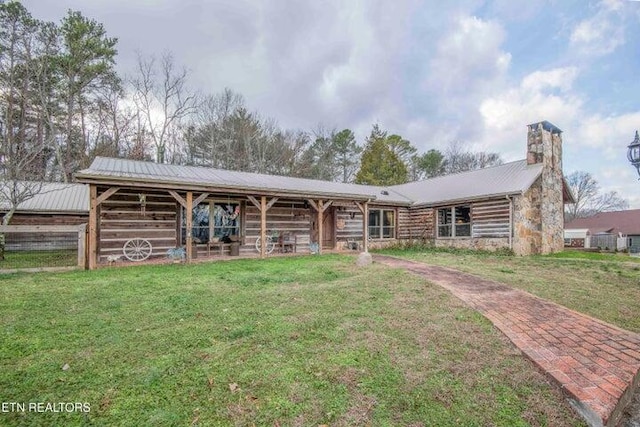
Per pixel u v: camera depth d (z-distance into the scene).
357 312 4.21
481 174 16.81
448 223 15.62
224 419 2.14
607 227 31.25
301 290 5.37
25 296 4.86
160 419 2.11
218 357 2.93
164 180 8.52
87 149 22.23
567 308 4.76
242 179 12.63
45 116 17.53
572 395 2.50
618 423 2.42
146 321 3.81
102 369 2.70
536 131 14.22
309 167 31.89
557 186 14.30
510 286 6.18
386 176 31.55
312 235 13.58
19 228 7.11
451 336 3.53
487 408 2.34
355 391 2.48
